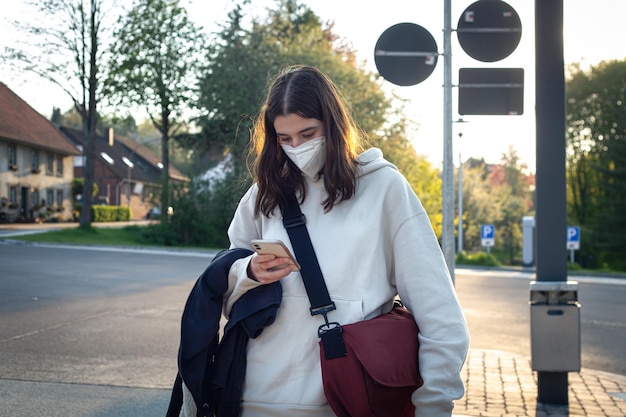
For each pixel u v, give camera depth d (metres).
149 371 6.52
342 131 1.86
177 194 33.19
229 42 34.62
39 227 41.78
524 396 5.70
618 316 11.29
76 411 5.17
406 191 1.87
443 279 1.83
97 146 75.12
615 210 42.34
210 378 1.85
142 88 34.28
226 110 33.53
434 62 5.89
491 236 28.58
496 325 10.01
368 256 1.83
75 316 9.67
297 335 1.81
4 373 6.32
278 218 1.90
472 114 5.92
